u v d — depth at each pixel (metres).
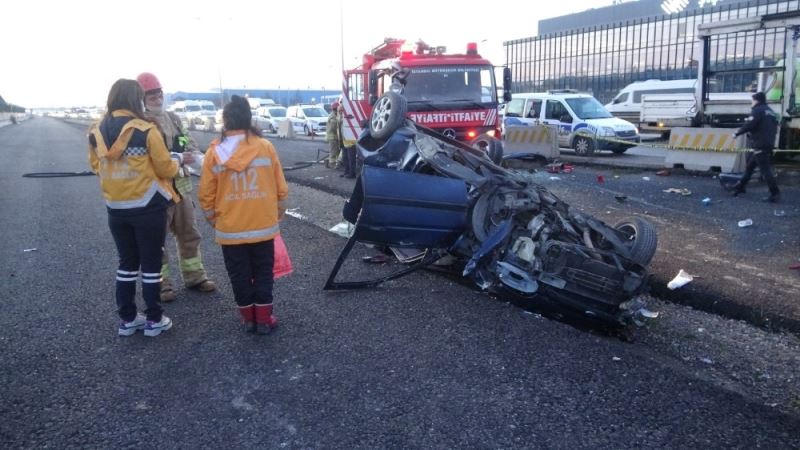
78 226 8.85
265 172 4.57
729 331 5.21
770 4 24.88
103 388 3.94
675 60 29.25
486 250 5.39
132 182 4.41
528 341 4.66
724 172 12.62
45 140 33.53
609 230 5.74
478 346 4.56
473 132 11.97
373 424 3.53
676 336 5.08
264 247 4.70
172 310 5.32
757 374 4.37
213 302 5.52
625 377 4.11
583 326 5.36
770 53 15.88
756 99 10.20
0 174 15.80
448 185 5.66
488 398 3.81
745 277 6.29
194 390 3.92
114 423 3.54
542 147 15.95
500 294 5.56
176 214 5.50
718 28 14.29
